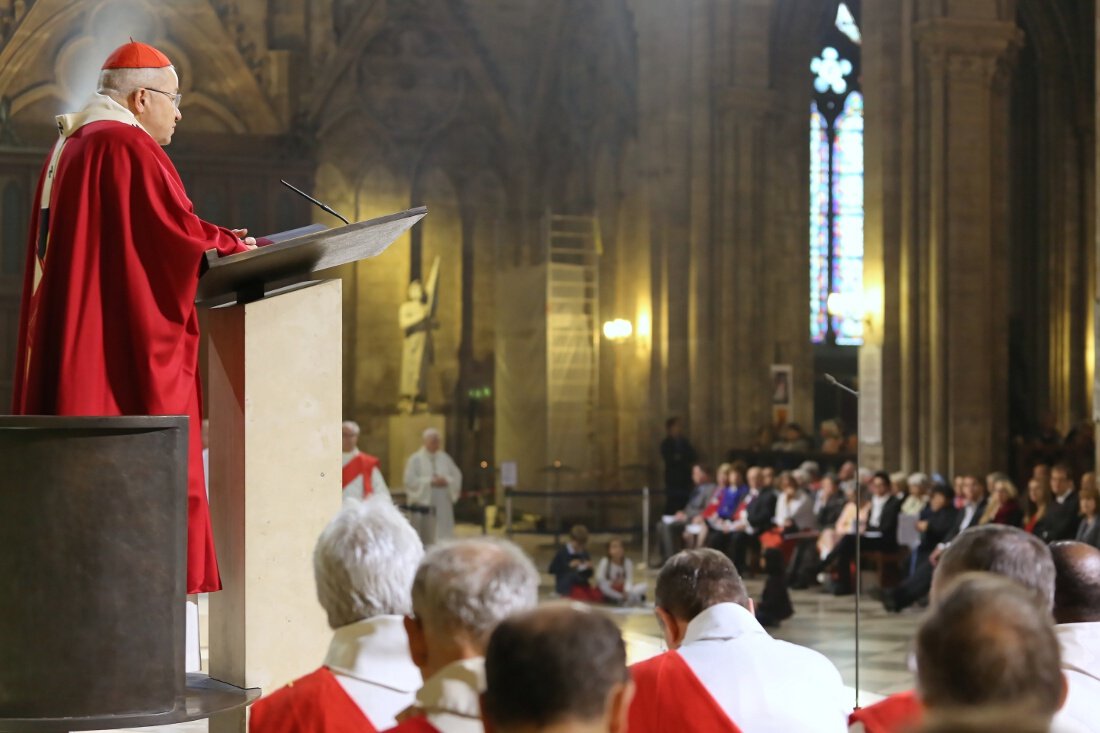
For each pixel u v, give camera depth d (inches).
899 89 978.1
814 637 673.6
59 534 144.9
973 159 957.8
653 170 1235.2
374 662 149.9
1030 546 156.6
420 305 1371.8
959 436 949.8
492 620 126.6
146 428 147.8
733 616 190.4
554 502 1283.2
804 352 1296.8
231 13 1333.7
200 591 192.5
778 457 1071.0
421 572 130.0
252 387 208.7
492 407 1440.7
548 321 1305.4
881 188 979.3
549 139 1440.7
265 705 150.7
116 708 146.4
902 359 968.9
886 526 812.6
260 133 1333.7
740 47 1201.4
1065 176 1450.5
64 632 145.1
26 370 201.3
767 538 865.5
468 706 122.6
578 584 786.2
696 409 1197.1
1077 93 1441.9
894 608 756.6
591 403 1327.5
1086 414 1451.8
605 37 1352.1
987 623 96.1
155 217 187.8
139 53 203.2
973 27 954.7
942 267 956.6
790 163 1291.8
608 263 1341.0
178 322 188.5
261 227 1312.7
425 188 1429.6
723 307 1198.9
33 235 204.1
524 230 1446.9
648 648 600.7
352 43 1391.5
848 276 1633.9
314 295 212.8
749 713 181.2
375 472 704.4
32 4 1273.4
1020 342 1440.7
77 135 195.9
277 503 210.4
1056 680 95.5
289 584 210.7
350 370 1393.9
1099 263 677.3
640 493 971.9
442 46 1430.9
